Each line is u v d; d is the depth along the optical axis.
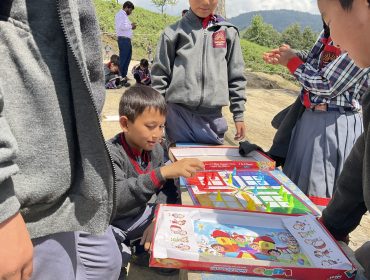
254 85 10.09
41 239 1.11
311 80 2.03
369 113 1.19
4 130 0.79
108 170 1.05
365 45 1.02
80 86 0.98
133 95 1.99
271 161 2.29
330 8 1.05
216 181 2.07
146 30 25.53
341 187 1.36
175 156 2.34
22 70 0.92
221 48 2.83
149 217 2.13
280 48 2.22
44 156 0.97
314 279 1.21
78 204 1.09
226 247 1.34
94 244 1.46
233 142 4.34
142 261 2.23
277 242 1.39
